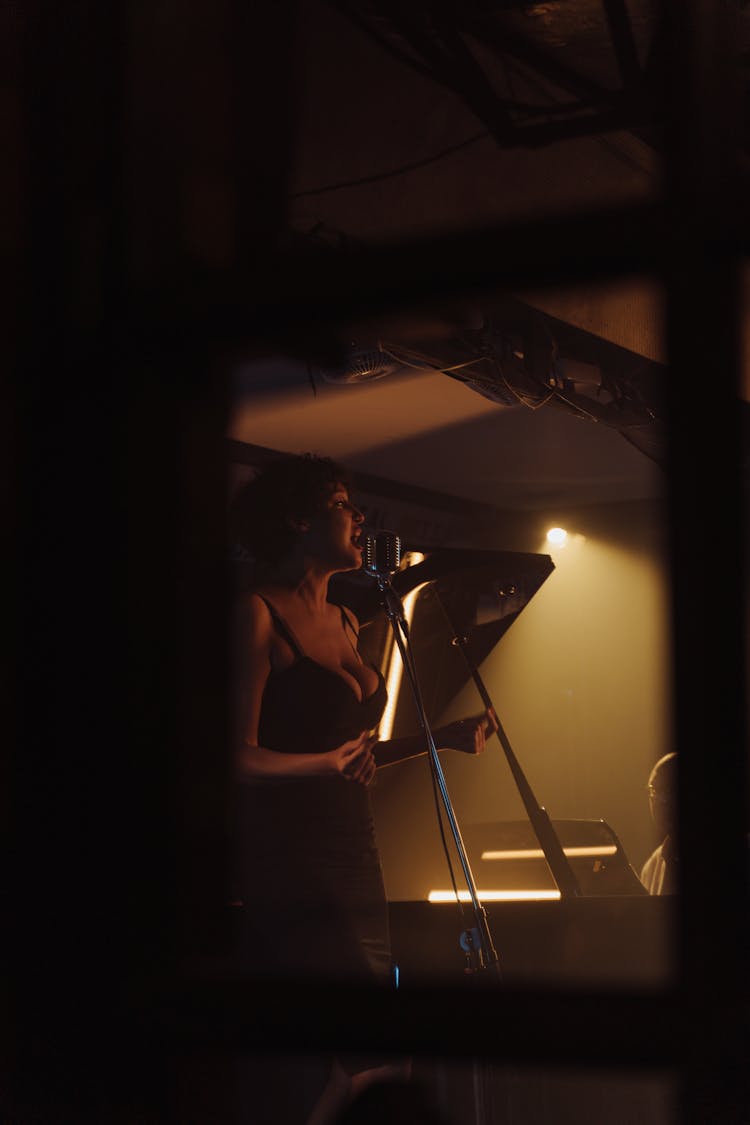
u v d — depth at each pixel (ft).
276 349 4.10
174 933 4.16
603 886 11.21
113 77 4.56
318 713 7.96
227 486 4.34
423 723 8.23
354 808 7.78
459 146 8.91
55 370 4.17
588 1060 3.24
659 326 3.46
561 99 9.79
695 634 3.34
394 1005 3.47
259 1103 6.98
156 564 4.25
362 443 17.75
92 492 4.19
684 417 3.36
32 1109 3.99
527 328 11.35
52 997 4.09
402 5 7.52
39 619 4.24
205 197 4.86
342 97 7.72
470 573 9.95
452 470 20.24
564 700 24.88
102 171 4.45
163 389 4.16
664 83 3.68
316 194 7.64
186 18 4.97
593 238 3.41
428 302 3.66
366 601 9.53
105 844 4.15
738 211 3.39
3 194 4.41
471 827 11.59
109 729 4.20
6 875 4.20
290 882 7.39
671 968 3.30
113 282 4.17
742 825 3.30
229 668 4.41
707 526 3.36
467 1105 8.45
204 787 4.35
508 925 9.55
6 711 4.26
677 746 3.35
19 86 4.51
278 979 3.81
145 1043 3.93
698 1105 8.30
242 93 5.39
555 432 17.76
